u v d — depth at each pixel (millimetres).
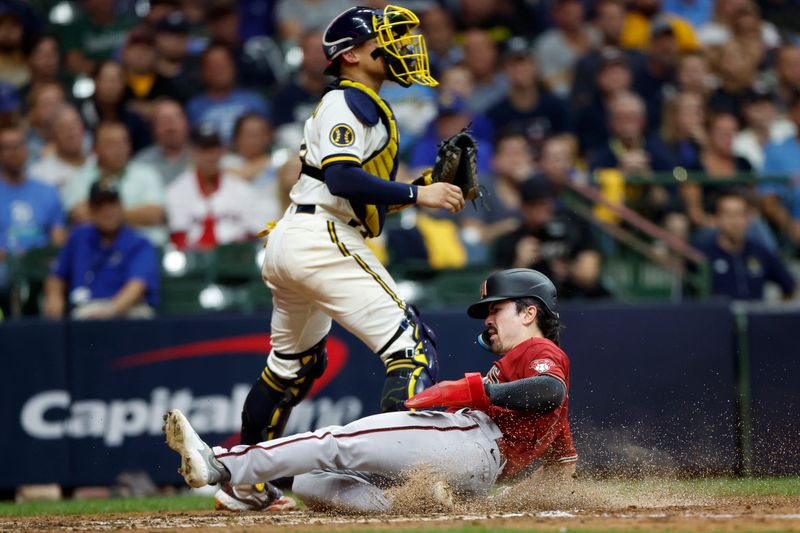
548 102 40000
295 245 16797
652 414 28844
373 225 17250
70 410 28234
